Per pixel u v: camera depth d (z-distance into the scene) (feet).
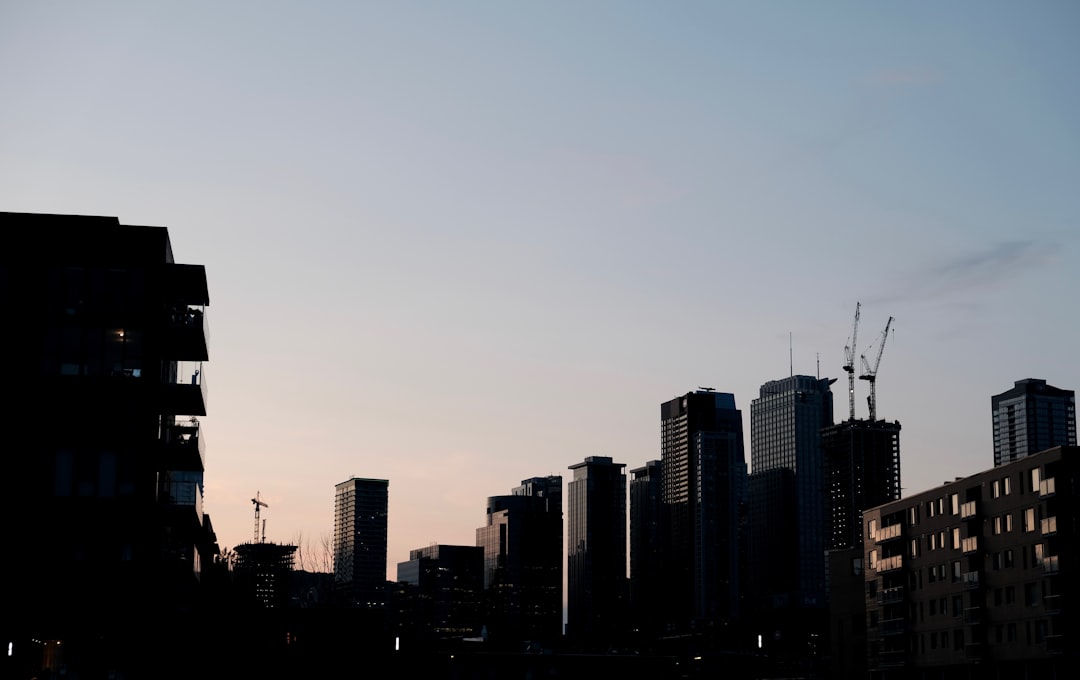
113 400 310.65
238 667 547.08
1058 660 443.32
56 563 303.07
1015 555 474.90
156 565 310.24
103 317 314.76
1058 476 451.53
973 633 499.92
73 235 317.63
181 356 337.11
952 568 522.47
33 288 313.73
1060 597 442.50
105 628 303.07
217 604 530.27
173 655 359.05
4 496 303.07
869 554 599.57
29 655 297.53
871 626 595.47
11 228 315.58
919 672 545.44
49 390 309.42
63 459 307.58
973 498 509.35
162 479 334.24
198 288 331.57
